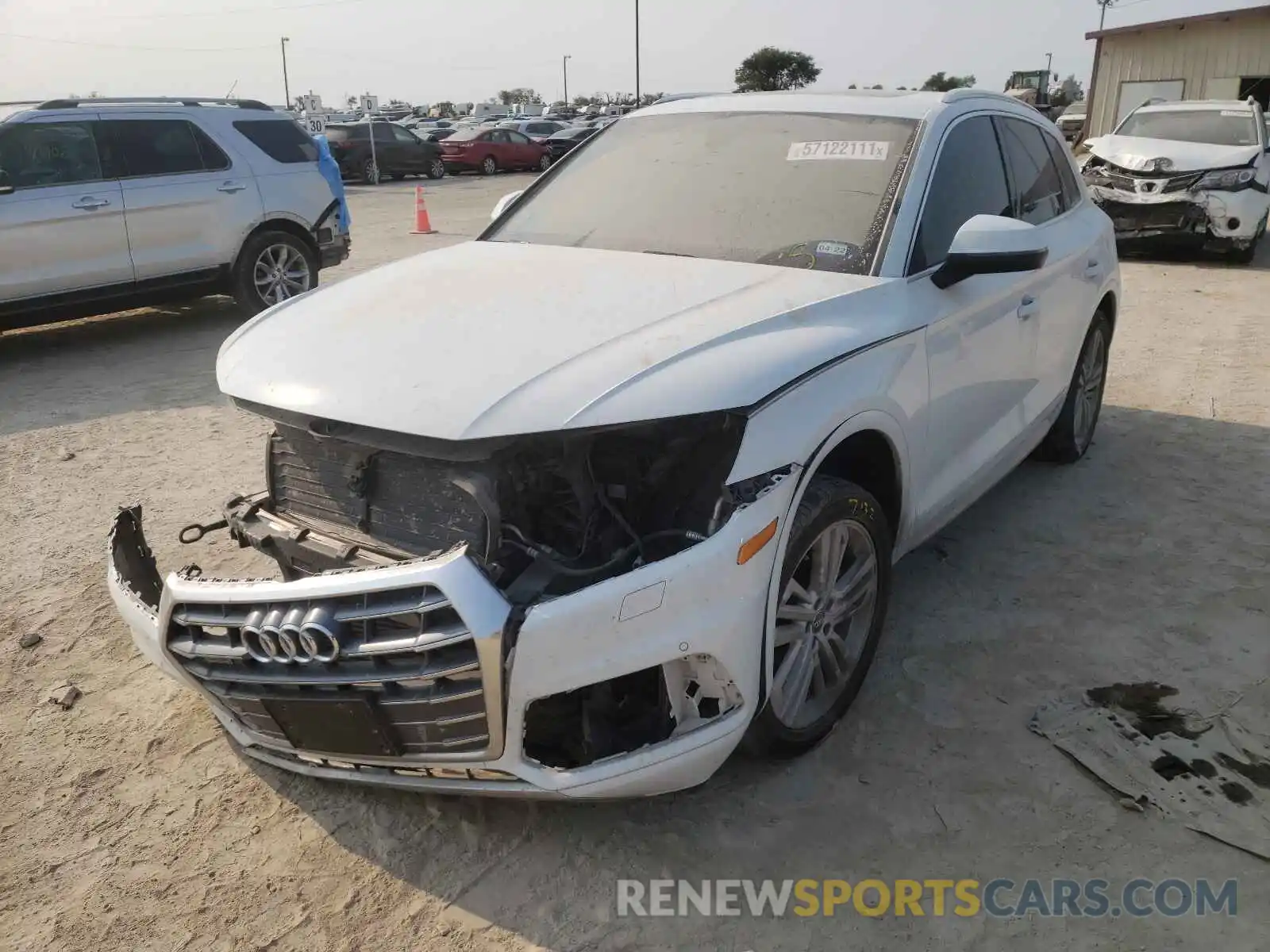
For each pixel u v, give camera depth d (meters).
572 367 2.43
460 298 2.91
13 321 7.76
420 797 2.82
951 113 3.73
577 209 3.76
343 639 2.28
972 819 2.71
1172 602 3.83
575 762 2.52
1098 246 4.85
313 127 28.92
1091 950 2.31
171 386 7.04
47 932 2.39
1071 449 5.15
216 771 2.94
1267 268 11.18
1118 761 2.90
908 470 3.14
